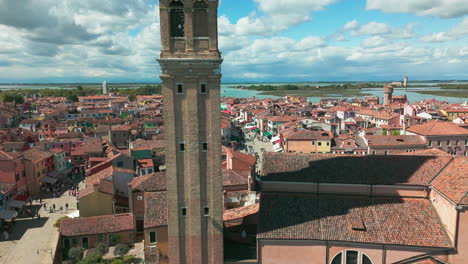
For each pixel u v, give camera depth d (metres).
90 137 150.50
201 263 42.91
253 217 51.16
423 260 39.47
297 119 179.62
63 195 100.25
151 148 129.88
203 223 42.44
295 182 46.97
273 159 50.91
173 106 39.59
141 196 70.81
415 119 170.88
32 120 196.62
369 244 40.31
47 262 62.53
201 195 41.75
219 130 40.75
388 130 146.12
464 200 37.72
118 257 61.50
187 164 41.03
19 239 71.88
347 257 41.38
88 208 76.88
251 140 183.62
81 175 121.31
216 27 38.78
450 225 39.69
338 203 45.50
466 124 141.38
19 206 83.06
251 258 44.50
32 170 100.06
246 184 81.25
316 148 121.81
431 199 44.25
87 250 64.56
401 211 43.41
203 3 38.53
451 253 39.19
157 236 55.41
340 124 183.75
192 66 38.97
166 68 38.75
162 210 57.69
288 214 44.41
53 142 125.94
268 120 193.88
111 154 115.44
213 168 41.38
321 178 46.88
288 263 42.16
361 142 118.56
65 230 65.38
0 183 86.56
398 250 40.00
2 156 88.88
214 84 39.78
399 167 47.09
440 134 112.19
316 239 41.00
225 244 49.00
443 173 44.53
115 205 80.44
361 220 42.66
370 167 47.59
